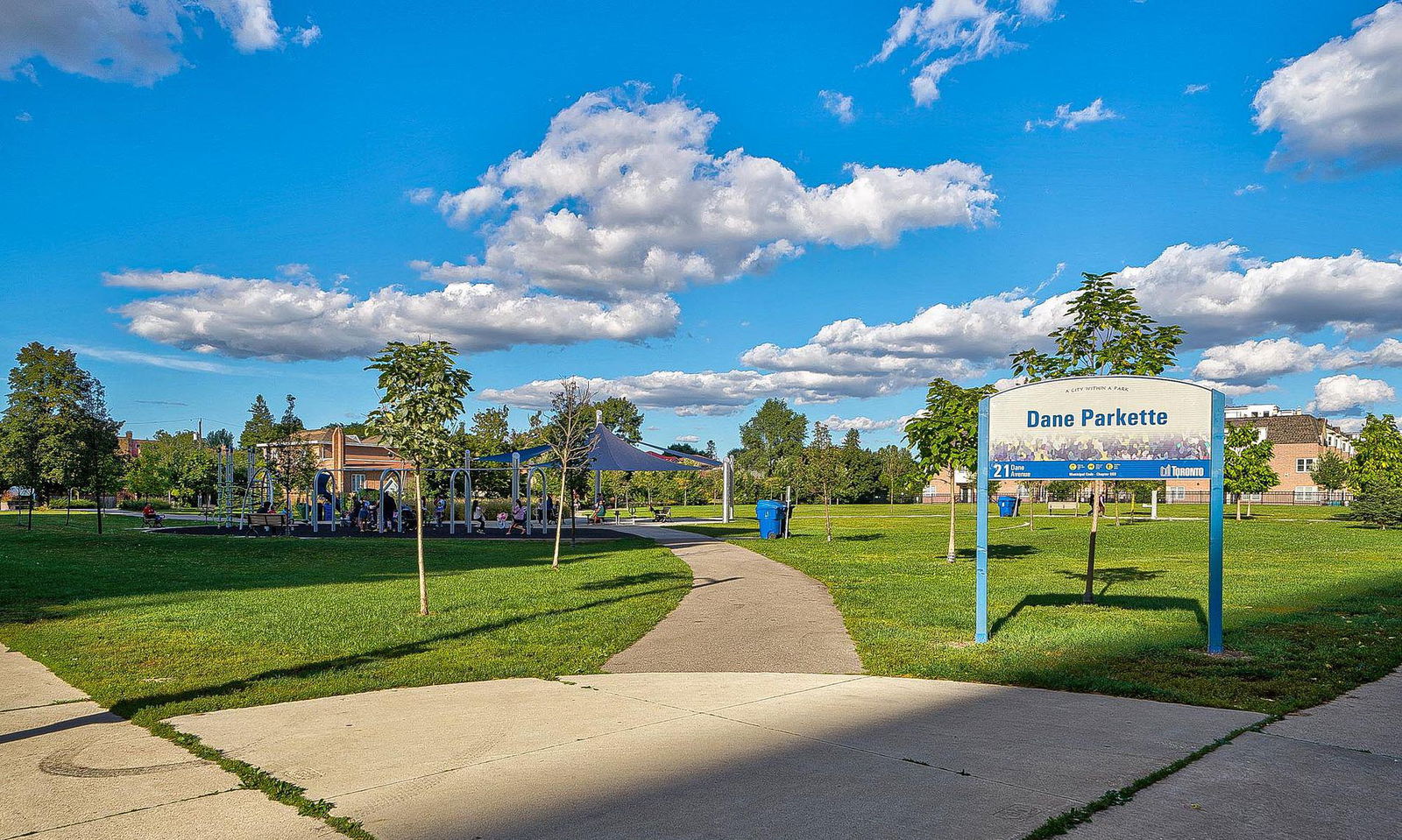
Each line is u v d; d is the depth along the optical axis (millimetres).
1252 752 5598
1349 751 5637
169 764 5699
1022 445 10086
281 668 8852
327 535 31578
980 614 9875
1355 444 48406
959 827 4391
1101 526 36219
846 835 4320
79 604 13664
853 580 16141
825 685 7930
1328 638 9750
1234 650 9062
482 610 12867
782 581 16172
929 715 6727
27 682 8281
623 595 14398
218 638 10578
